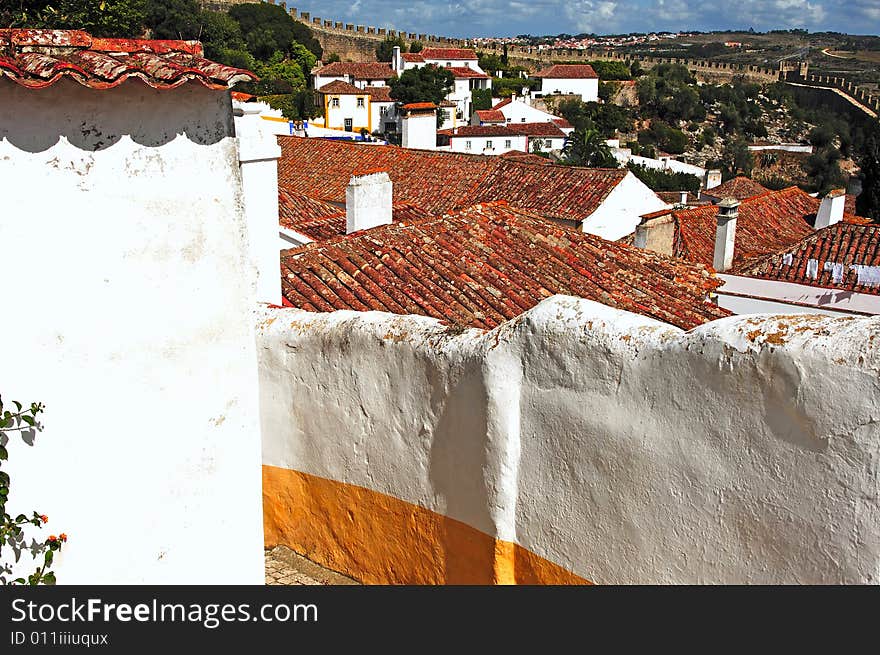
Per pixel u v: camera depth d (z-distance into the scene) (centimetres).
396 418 529
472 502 487
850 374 318
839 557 329
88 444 454
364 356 538
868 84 13662
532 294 1048
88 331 445
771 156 8425
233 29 7475
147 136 455
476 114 7206
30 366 425
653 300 1109
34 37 440
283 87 7394
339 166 2820
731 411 361
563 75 9225
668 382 384
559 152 6656
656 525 397
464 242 1148
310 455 591
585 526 432
